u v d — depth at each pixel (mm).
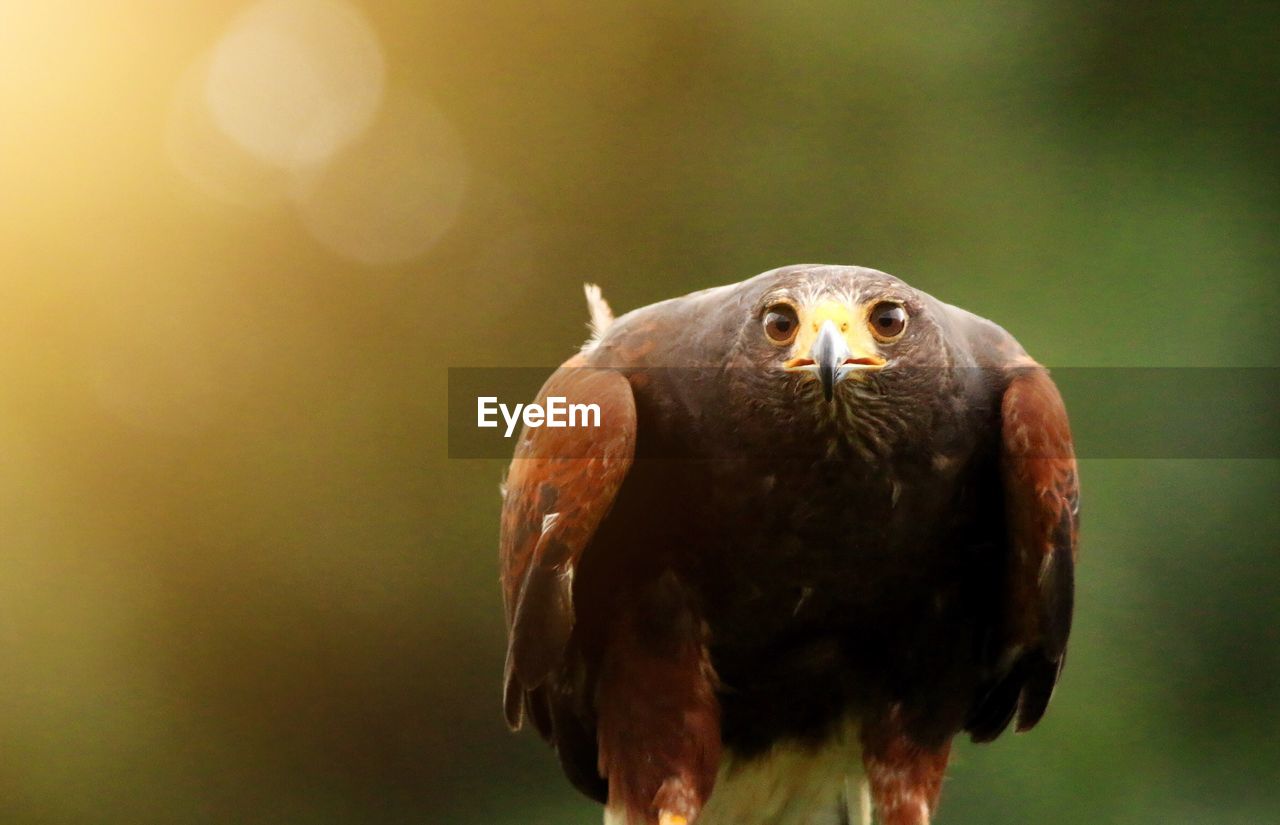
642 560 6402
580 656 6664
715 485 6195
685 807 6375
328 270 15406
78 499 14656
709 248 15078
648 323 6566
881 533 6176
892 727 6641
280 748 14648
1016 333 13703
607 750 6547
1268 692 12648
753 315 6051
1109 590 12734
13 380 14750
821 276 6016
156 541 14766
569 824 14000
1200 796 12344
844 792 6969
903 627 6516
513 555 6477
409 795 14602
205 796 14414
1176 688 12641
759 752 6852
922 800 6629
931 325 6023
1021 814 12367
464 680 14680
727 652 6504
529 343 15367
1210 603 12789
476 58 15602
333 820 14555
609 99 15516
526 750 14500
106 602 14492
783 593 6320
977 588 6543
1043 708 6734
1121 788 12375
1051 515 6141
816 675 6602
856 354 5824
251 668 14742
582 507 6141
